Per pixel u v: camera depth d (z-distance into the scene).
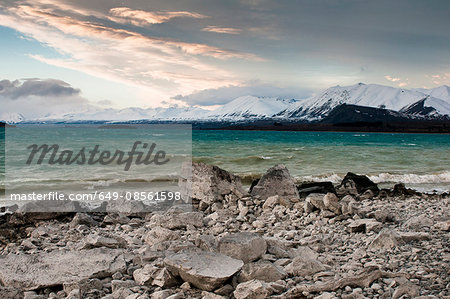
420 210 6.27
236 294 2.84
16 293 2.94
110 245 4.16
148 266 3.35
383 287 2.96
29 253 4.22
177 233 4.58
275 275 3.15
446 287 2.93
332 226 5.17
